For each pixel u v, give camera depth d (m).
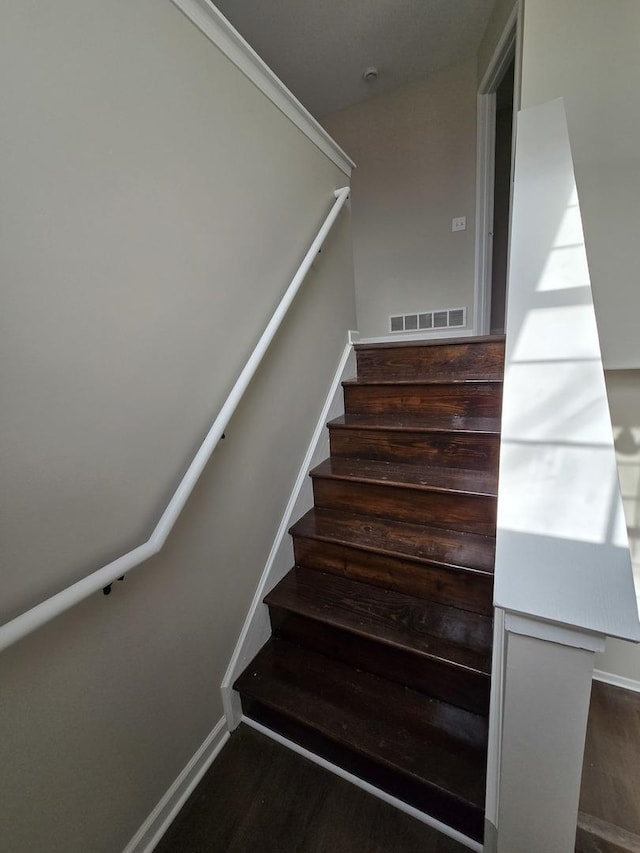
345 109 2.85
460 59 2.44
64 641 0.74
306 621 1.31
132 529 0.86
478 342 1.71
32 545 0.67
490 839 0.86
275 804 1.05
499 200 3.14
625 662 1.48
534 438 0.61
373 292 3.14
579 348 0.69
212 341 1.08
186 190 0.97
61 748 0.75
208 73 1.03
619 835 0.88
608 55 1.32
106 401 0.79
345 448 1.74
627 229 1.36
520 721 0.58
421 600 1.29
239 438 1.22
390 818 1.00
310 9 2.00
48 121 0.66
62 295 0.70
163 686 0.99
